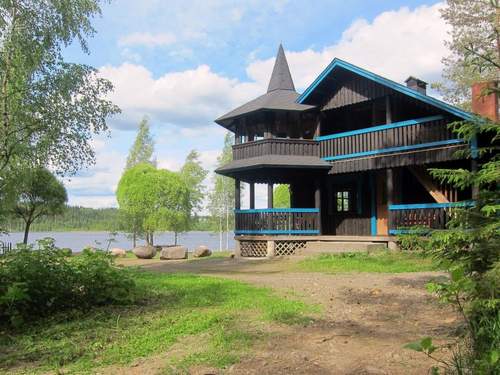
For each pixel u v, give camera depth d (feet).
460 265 15.26
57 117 51.78
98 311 25.52
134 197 107.55
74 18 52.70
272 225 64.34
